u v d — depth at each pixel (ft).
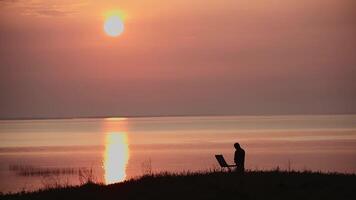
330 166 467.52
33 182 389.80
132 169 483.92
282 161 529.04
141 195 142.00
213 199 134.92
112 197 142.00
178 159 589.32
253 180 154.40
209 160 570.05
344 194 137.90
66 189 158.20
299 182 151.12
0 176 442.09
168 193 142.10
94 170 481.05
